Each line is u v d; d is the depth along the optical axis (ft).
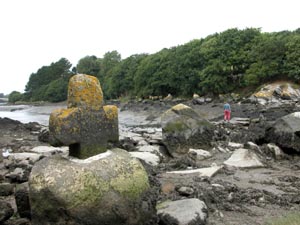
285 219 21.13
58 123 18.76
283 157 40.50
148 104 206.08
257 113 110.83
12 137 65.10
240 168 35.19
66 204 17.01
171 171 34.06
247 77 193.26
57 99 362.94
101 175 17.98
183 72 227.20
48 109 261.03
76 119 19.13
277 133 42.45
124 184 18.31
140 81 266.16
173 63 237.04
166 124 44.09
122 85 299.38
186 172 33.09
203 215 20.88
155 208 19.76
